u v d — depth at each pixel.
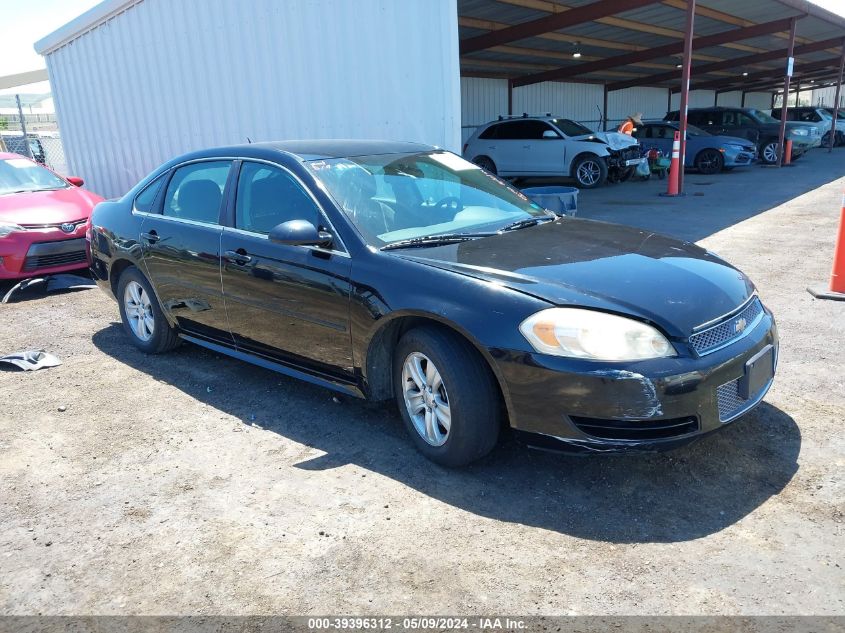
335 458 3.40
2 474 3.38
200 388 4.40
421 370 3.27
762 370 3.12
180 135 9.67
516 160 16.89
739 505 2.86
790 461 3.18
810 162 21.22
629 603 2.31
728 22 18.09
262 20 7.93
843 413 3.63
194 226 4.34
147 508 3.03
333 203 3.61
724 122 21.47
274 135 8.21
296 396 4.21
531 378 2.81
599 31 17.64
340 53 7.20
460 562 2.56
